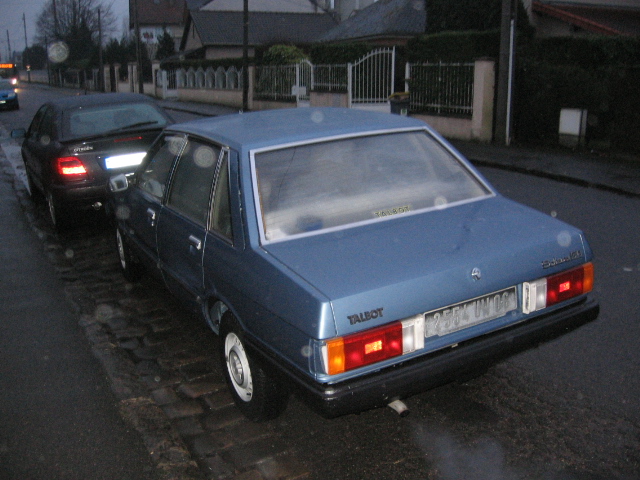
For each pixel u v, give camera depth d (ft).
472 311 10.42
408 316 9.79
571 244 11.41
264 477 10.77
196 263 12.82
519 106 46.14
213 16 147.64
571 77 42.37
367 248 10.69
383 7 98.37
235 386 12.43
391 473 10.79
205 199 12.87
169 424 12.42
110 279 21.15
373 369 9.64
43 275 21.84
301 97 76.48
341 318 9.30
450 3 65.16
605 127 41.06
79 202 24.14
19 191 36.78
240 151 12.02
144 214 16.22
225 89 102.32
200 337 16.47
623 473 10.54
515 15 44.37
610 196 30.81
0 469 11.23
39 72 323.16
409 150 13.17
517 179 35.94
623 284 18.58
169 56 166.81
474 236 11.16
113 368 14.82
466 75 49.80
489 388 13.35
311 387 9.53
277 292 10.07
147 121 26.22
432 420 12.34
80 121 25.79
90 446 11.84
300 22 153.07
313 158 12.30
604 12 65.10
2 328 17.40
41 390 13.96
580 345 15.01
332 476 10.75
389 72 64.75
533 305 10.96
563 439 11.50
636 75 37.19
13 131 30.04
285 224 11.24
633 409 12.34
